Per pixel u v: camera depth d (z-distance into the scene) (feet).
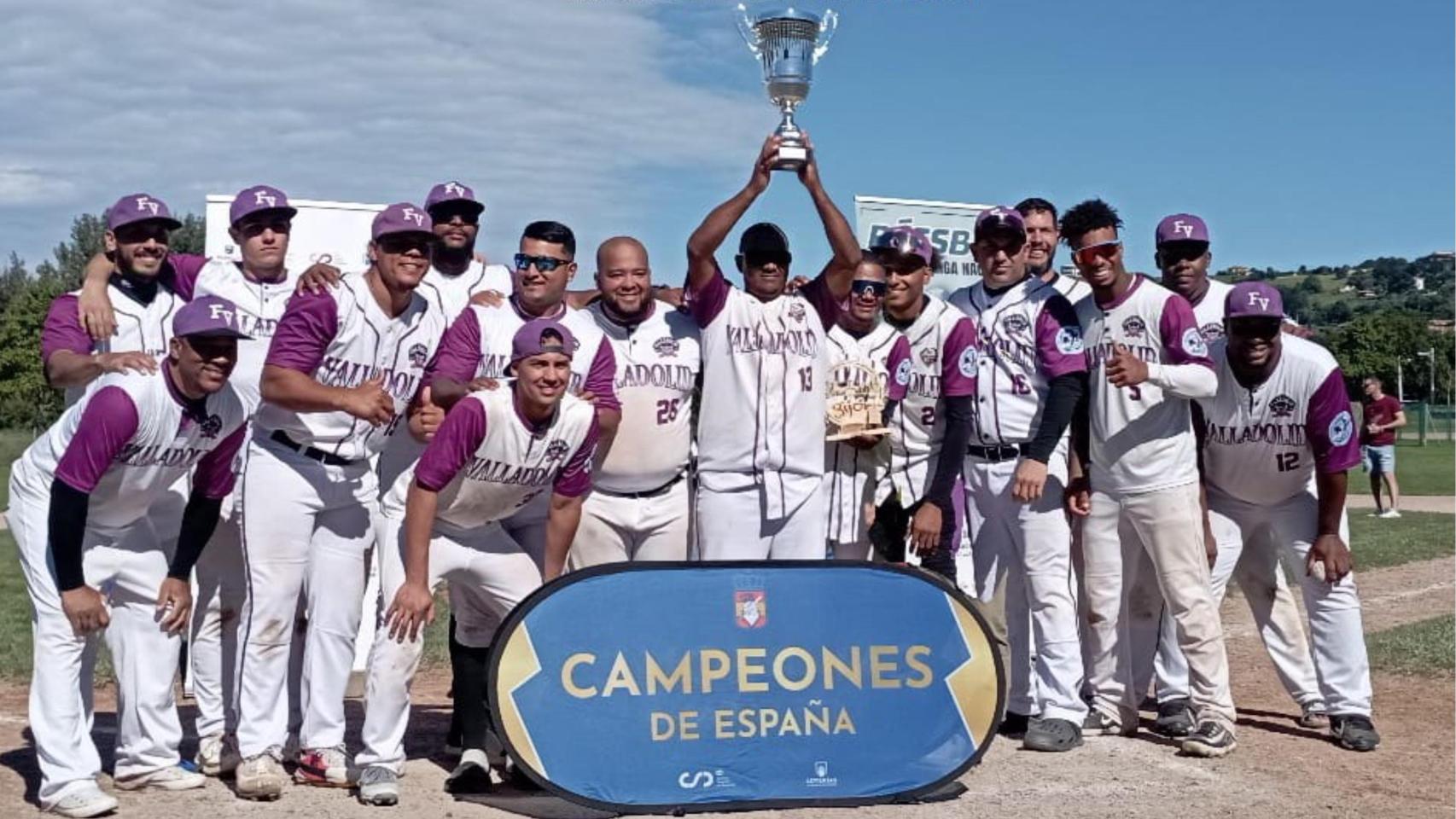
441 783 19.92
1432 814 18.69
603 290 20.31
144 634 19.21
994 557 23.09
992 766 21.11
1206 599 21.91
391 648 18.74
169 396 17.71
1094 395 22.21
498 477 18.43
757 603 18.93
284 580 19.15
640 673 18.40
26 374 145.79
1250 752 22.20
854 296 21.72
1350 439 21.94
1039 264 24.44
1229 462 22.81
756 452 20.44
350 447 19.31
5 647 32.12
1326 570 22.29
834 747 18.72
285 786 19.75
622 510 20.67
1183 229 22.90
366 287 19.16
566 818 18.08
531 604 18.26
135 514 18.72
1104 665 23.18
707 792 18.28
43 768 18.16
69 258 233.35
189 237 181.98
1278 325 21.40
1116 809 18.78
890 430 22.47
